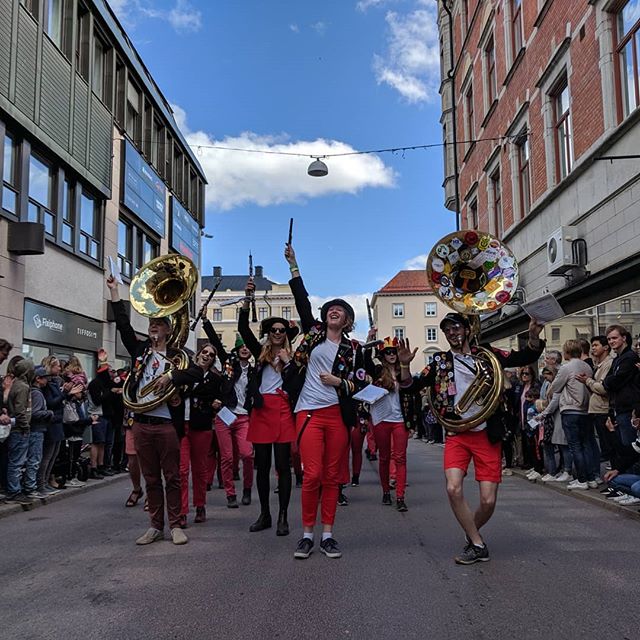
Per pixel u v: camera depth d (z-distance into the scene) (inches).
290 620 146.6
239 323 243.9
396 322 2856.8
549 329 575.5
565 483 349.4
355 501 315.6
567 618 146.4
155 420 221.6
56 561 205.8
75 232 661.3
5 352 310.2
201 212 1269.7
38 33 569.3
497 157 767.7
